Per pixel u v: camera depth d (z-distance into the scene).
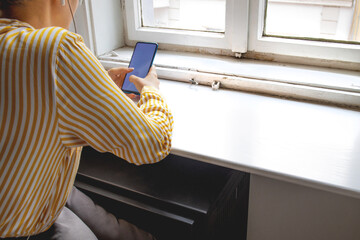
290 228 1.07
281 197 1.03
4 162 0.70
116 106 0.74
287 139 1.05
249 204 1.09
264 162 0.94
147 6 1.65
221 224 1.15
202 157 0.98
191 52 1.61
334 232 1.01
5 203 0.72
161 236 1.08
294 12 1.36
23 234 0.81
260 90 1.34
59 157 0.77
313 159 0.95
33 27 0.76
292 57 1.43
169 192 1.08
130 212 1.10
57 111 0.70
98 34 1.57
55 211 0.88
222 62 1.48
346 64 1.34
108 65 1.55
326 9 1.31
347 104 1.22
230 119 1.16
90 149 1.35
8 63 0.67
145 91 0.99
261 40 1.43
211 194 1.07
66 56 0.69
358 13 1.27
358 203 0.95
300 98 1.29
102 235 1.07
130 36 1.70
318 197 0.98
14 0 0.73
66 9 0.81
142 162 0.84
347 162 0.94
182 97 1.32
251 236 1.14
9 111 0.68
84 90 0.71
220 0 1.46
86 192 1.17
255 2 1.37
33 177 0.73
